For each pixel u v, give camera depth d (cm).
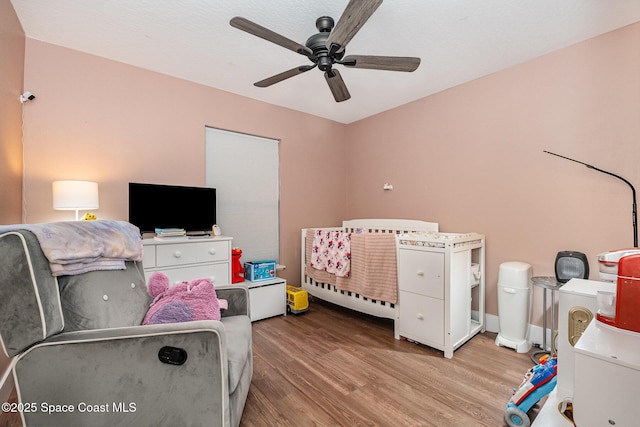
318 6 180
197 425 106
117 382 102
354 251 279
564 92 226
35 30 205
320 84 293
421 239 232
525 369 198
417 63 183
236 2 177
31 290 96
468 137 284
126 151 252
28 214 211
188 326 108
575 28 202
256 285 290
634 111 197
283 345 235
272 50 233
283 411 155
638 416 79
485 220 272
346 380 185
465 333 240
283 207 358
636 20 193
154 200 248
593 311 132
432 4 177
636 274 83
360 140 401
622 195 203
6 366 167
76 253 112
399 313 247
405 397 167
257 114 333
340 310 328
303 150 376
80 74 233
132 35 212
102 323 115
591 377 87
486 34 208
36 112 215
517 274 227
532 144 243
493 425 145
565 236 227
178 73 272
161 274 163
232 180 319
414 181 333
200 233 283
